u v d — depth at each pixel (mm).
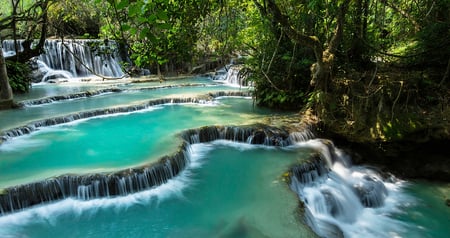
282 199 6199
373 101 8938
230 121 10414
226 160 8156
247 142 9266
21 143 8789
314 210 6738
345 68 10430
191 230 5512
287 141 9023
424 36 10258
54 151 8156
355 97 9242
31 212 5887
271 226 5398
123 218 5848
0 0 21359
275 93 11945
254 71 12609
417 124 8352
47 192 6121
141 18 2703
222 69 22641
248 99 14602
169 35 4871
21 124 9844
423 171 8562
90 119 11297
